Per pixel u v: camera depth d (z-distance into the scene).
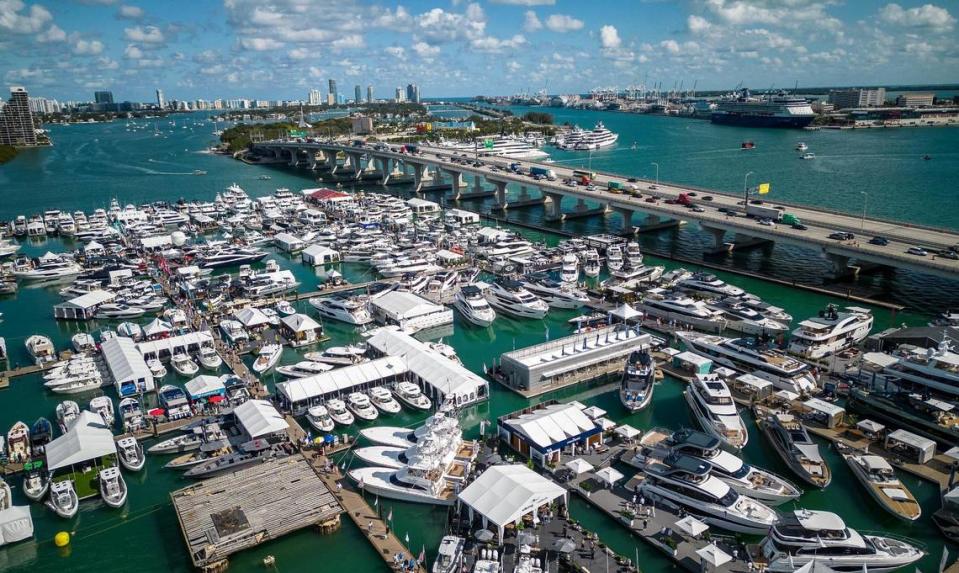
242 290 135.00
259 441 74.31
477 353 107.44
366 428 78.62
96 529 63.47
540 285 135.12
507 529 59.00
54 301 140.75
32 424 84.44
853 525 61.34
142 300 130.50
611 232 196.62
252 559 58.28
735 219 167.00
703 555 54.16
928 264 121.75
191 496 64.44
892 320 117.25
